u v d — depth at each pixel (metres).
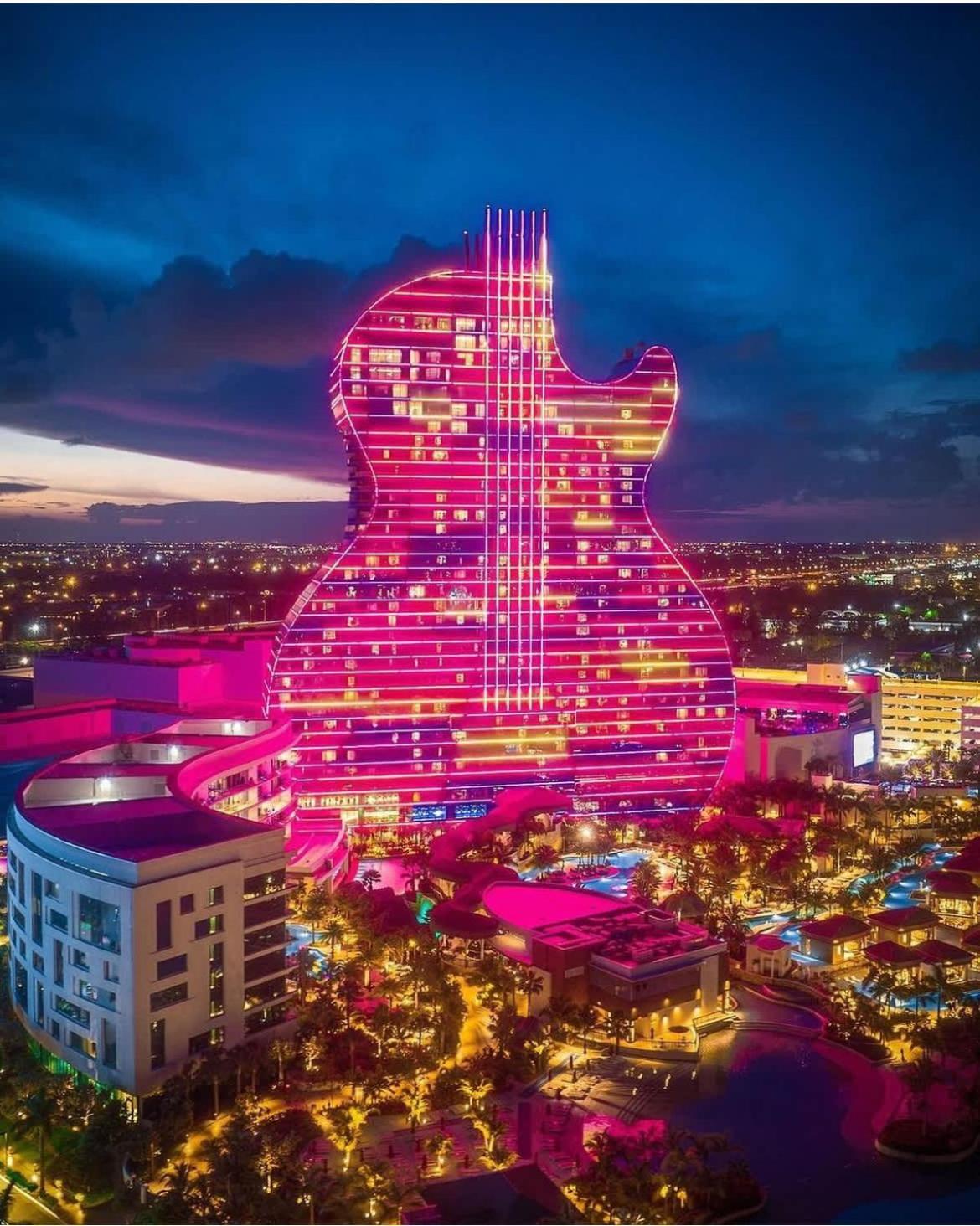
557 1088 142.00
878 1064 148.75
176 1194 104.06
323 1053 140.38
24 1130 116.81
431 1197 114.81
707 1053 152.88
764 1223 111.88
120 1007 128.25
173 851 133.75
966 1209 114.75
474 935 174.00
